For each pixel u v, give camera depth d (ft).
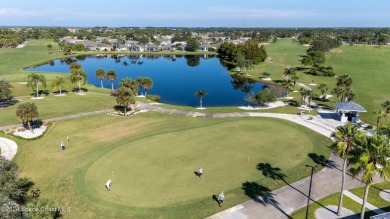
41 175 160.35
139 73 524.52
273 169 163.94
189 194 140.15
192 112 275.18
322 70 464.65
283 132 219.82
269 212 127.03
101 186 147.33
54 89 337.72
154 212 127.54
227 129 226.17
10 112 270.67
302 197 138.00
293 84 388.78
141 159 176.14
